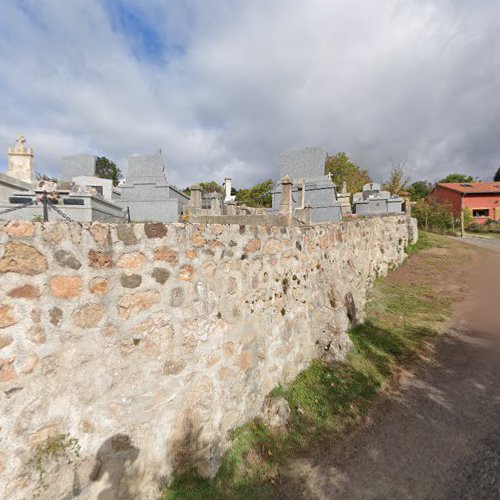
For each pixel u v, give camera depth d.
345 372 4.20
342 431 3.15
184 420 2.50
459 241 16.47
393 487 2.46
